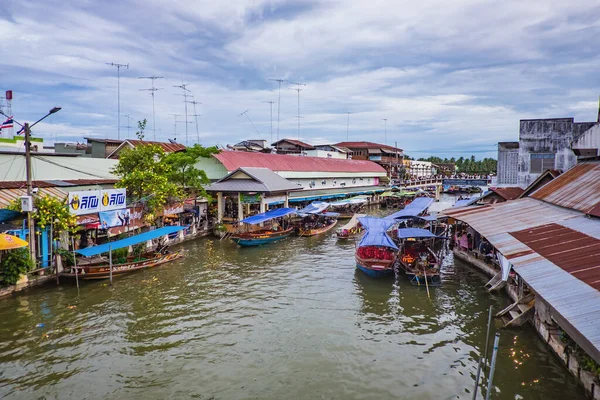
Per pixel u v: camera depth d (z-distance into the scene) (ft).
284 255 100.37
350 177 219.00
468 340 52.21
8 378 43.45
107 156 151.94
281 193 142.51
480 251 87.81
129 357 48.24
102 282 74.02
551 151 95.50
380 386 42.34
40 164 86.89
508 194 94.07
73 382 43.04
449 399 39.99
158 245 97.40
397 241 109.81
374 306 64.75
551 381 41.73
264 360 47.73
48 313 59.82
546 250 41.52
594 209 48.80
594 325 25.71
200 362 47.24
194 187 116.37
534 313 53.62
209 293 70.23
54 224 69.15
